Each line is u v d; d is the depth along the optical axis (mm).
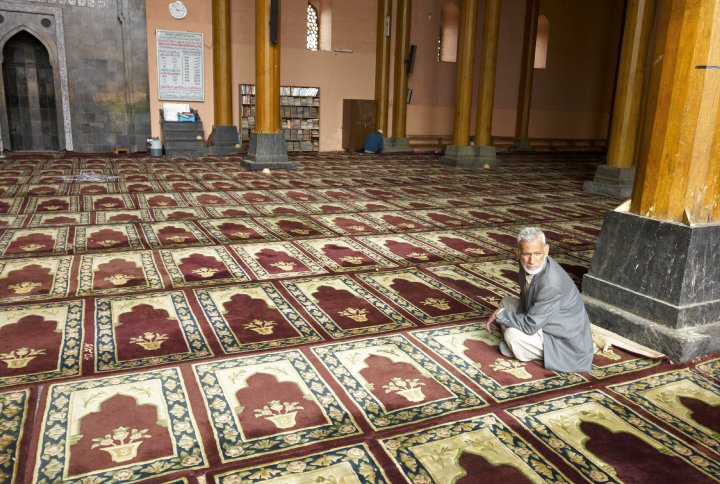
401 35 16016
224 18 13961
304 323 3801
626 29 9477
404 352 3404
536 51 19531
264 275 4801
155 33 14305
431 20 17141
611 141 9969
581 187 10766
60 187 8742
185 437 2477
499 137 18984
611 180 9906
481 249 5922
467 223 7180
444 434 2564
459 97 13266
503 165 14273
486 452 2441
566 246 6191
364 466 2318
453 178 11398
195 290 4363
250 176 10688
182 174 10672
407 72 16328
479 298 4414
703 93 3293
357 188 9656
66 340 3408
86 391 2824
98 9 13812
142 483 2166
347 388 2953
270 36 11234
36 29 13500
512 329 3242
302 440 2484
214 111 14805
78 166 11391
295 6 15664
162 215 6988
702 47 3270
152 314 3859
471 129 18766
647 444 2547
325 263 5215
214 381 2975
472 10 12688
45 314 3795
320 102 16484
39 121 14227
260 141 11586
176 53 14562
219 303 4109
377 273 4969
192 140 14070
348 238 6184
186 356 3252
